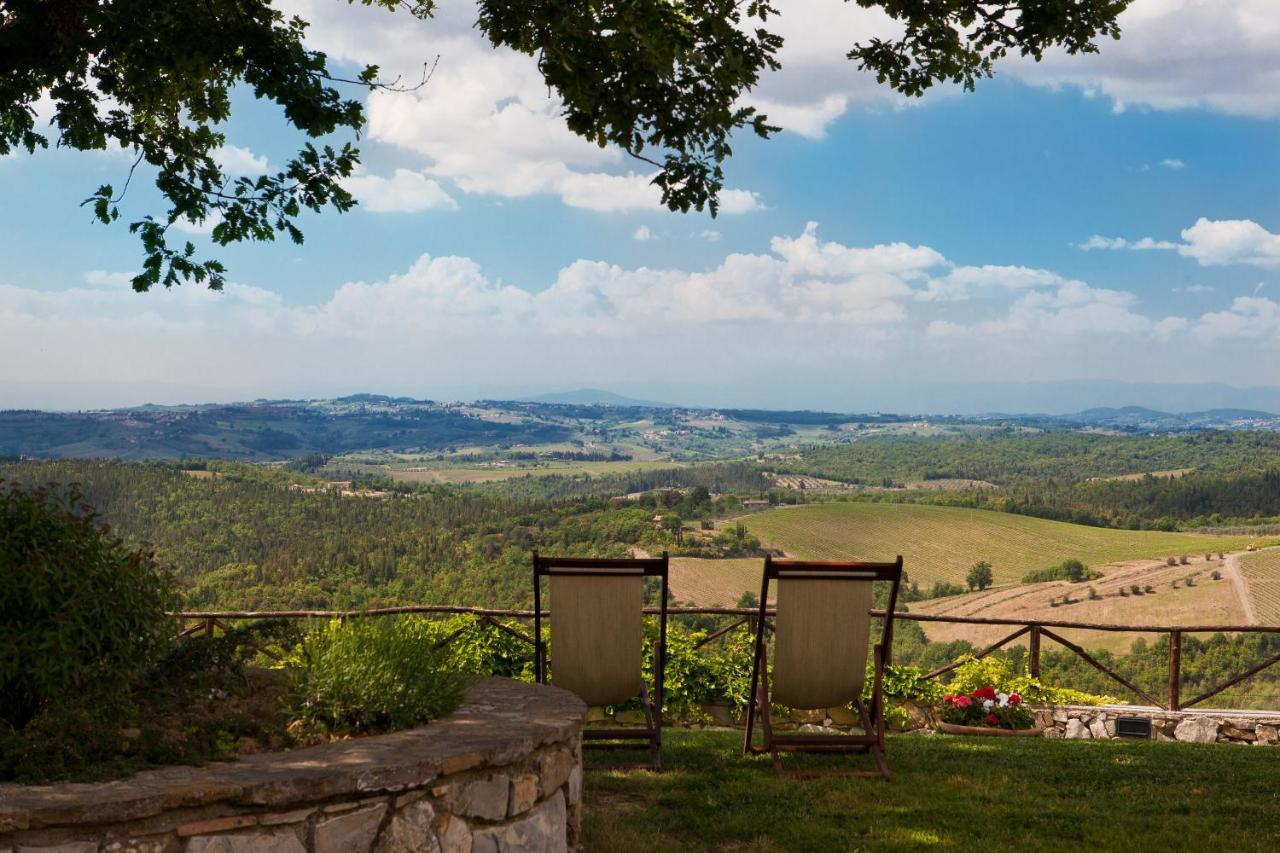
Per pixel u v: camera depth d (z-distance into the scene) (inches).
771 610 195.5
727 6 198.7
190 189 267.9
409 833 107.1
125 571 124.3
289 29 247.4
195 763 105.9
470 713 136.6
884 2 215.0
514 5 196.1
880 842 140.3
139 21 218.8
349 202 273.0
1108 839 142.3
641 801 165.0
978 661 279.7
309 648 141.2
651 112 212.8
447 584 2194.9
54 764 100.5
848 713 267.9
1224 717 260.7
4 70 204.7
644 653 267.1
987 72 230.5
